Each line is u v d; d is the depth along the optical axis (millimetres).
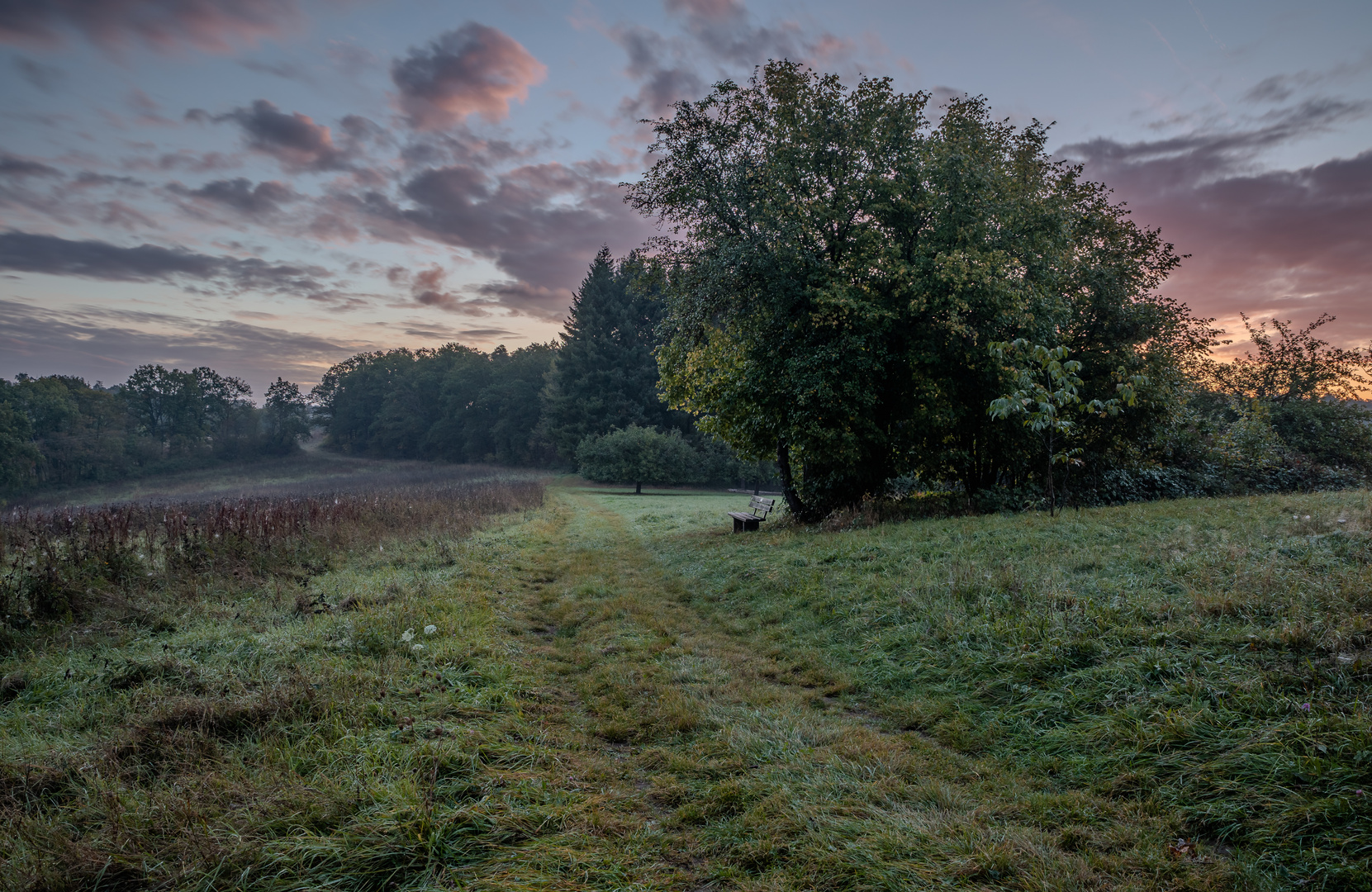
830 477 15188
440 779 3648
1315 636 4246
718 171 14938
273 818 3180
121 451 77188
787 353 14594
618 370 59125
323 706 4406
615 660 6383
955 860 2916
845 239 14602
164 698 4480
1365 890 2506
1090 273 15375
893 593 7352
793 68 14430
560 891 2828
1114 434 16359
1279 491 17594
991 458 15922
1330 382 24172
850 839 3170
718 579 10070
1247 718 3701
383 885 2836
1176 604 5324
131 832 3027
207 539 9562
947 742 4418
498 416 89938
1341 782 3020
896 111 13711
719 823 3420
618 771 4109
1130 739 3850
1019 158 15148
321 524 11984
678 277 15828
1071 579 6578
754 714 4883
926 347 13797
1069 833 3141
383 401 111438
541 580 10641
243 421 106875
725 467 55062
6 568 8172
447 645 6039
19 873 2777
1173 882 2727
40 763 3611
